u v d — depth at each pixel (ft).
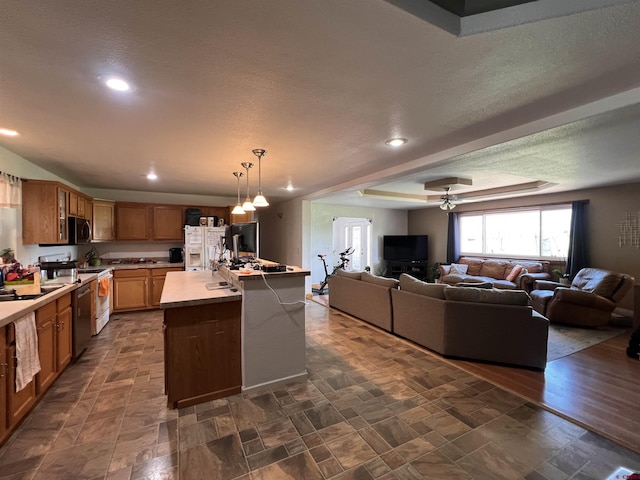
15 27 4.03
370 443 6.27
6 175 9.39
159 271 17.10
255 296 8.43
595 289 14.66
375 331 13.53
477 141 8.96
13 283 8.84
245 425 6.86
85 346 10.93
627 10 3.80
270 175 13.84
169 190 18.28
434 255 27.94
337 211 26.96
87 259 16.42
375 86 5.80
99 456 5.83
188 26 4.09
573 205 18.07
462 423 6.95
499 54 4.79
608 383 8.93
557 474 5.45
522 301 9.96
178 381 7.59
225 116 7.15
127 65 5.03
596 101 6.50
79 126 7.70
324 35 4.30
